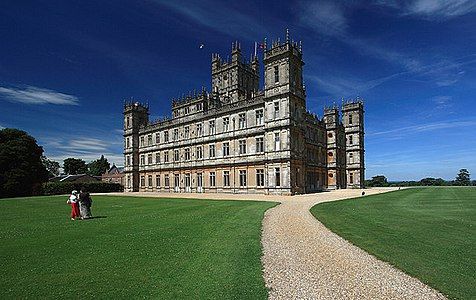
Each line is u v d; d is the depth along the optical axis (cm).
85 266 1045
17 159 6950
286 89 4925
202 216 2186
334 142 7569
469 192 4688
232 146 5809
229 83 7706
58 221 2092
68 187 7675
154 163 7769
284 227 1758
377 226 1733
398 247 1266
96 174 15700
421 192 4900
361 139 8156
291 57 5016
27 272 991
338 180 7600
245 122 5616
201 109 6706
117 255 1168
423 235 1463
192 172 6669
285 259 1131
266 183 5097
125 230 1677
